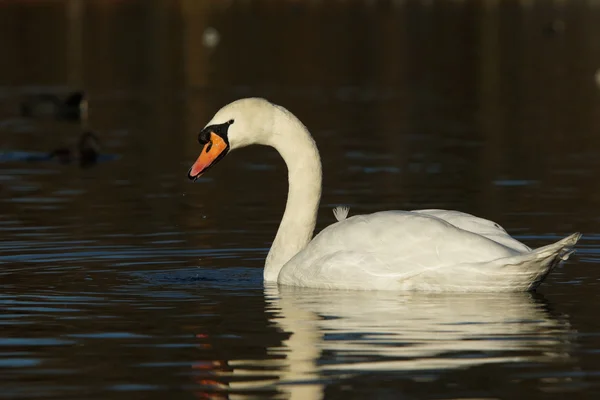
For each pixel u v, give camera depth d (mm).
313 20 86188
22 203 18453
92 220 16641
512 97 37812
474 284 10969
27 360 8945
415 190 19469
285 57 57406
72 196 19250
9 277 12406
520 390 8023
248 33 74688
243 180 21031
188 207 17875
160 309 10734
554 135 27609
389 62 53812
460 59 54938
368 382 8234
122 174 22062
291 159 12555
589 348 9102
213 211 17422
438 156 24125
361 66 51875
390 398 7863
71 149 24688
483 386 8125
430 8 98750
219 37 71688
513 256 10719
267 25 81625
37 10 93688
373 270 11266
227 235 15273
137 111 34469
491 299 10914
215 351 9141
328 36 71312
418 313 10352
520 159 23438
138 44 65875
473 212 17016
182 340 9516
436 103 36250
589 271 12422
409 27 77750
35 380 8414
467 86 42250
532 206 17531
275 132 12547
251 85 43094
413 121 31297
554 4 102750
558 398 7844
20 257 13672
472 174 21406
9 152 25891
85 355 9070
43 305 10930
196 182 20859
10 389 8195
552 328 9750
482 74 47219
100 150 25859
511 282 10938
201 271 12789
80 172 22500
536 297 11000
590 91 39156
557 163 22734
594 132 28047
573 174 21125
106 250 14156
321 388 8117
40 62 54688
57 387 8242
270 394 8016
